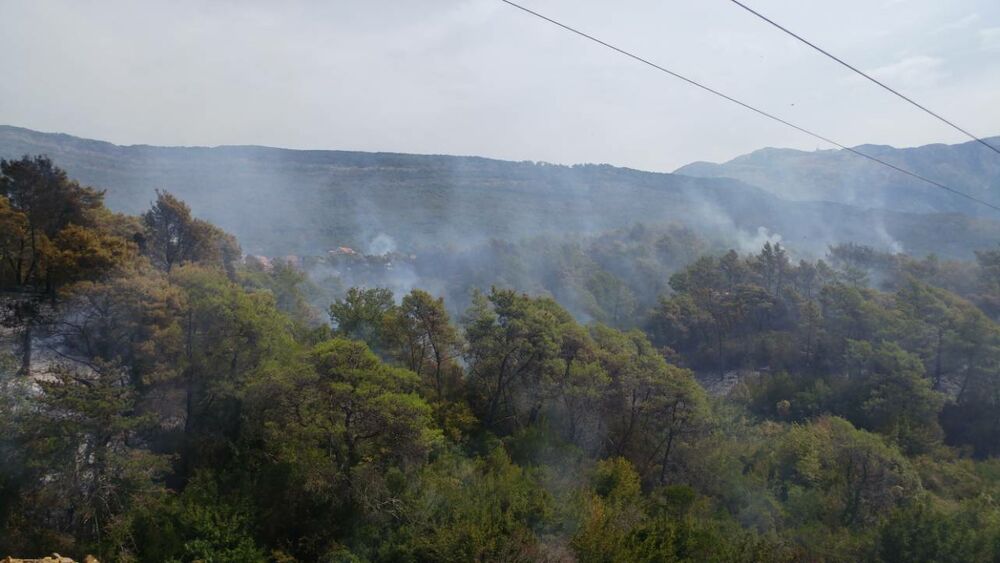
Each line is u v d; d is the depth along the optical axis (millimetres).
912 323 74062
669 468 44312
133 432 31219
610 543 27641
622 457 39312
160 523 26750
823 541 34281
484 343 42344
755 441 55969
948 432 67750
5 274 41844
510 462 36031
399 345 43031
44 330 33156
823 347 82375
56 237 38906
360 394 29672
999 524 34062
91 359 32156
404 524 28547
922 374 68188
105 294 32875
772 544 32906
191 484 29203
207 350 34656
